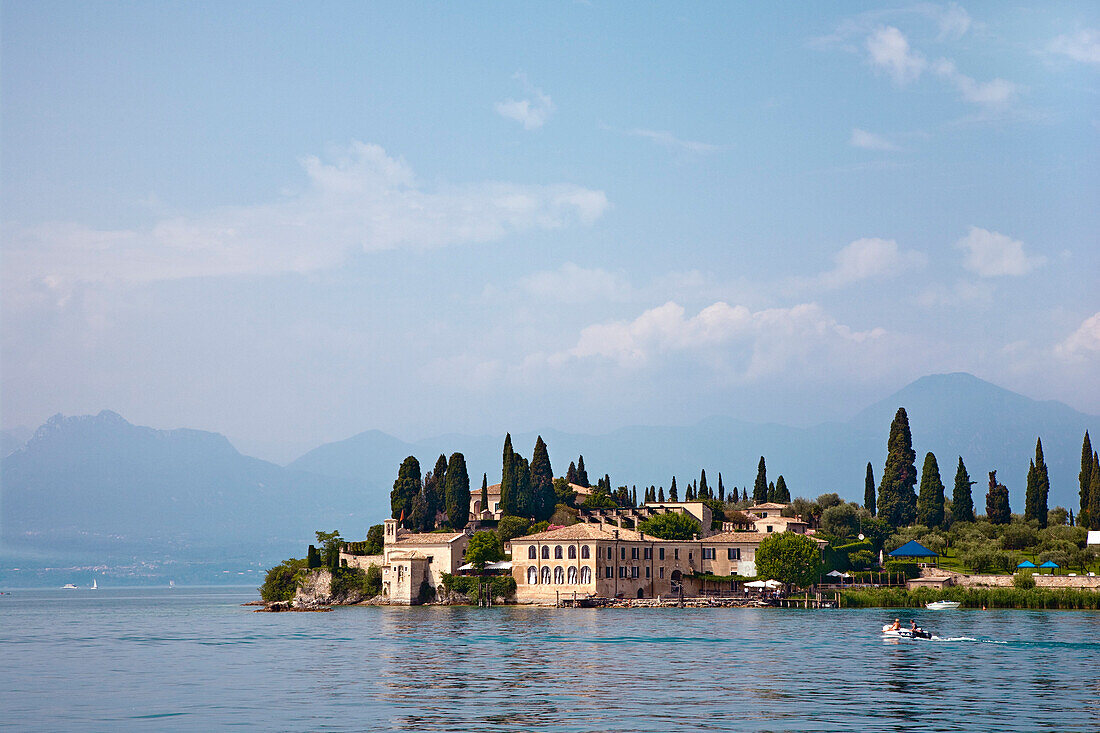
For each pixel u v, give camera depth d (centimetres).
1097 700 9138
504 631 16038
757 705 8894
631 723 8144
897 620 14538
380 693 9650
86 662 12794
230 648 14338
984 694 9438
